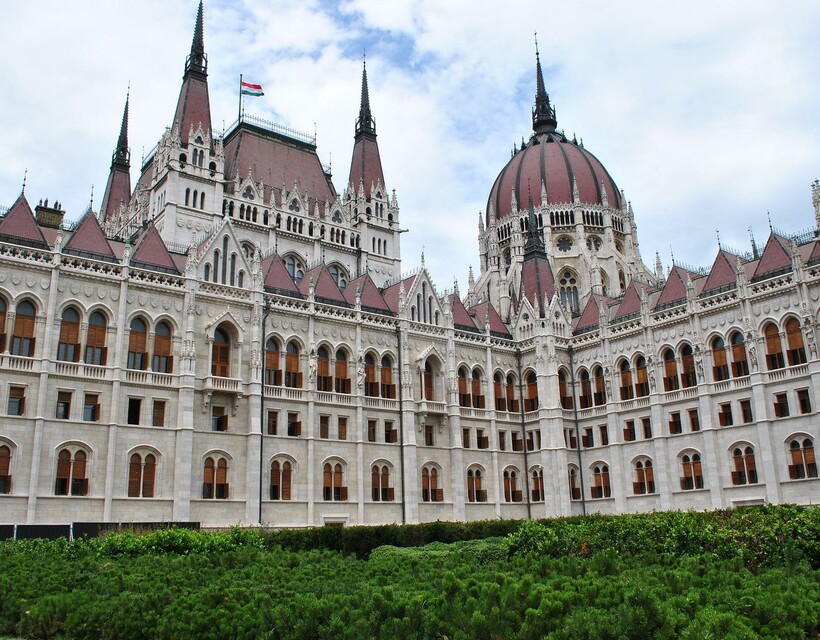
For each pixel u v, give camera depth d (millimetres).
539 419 82438
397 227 100688
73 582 26531
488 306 90312
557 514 78562
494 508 78625
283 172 94625
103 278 59406
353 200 99312
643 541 28172
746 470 67000
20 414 53969
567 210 120375
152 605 22422
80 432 55656
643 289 79562
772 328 67438
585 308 90250
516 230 116812
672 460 73000
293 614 19625
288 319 68875
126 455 57156
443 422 77500
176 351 61938
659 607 17219
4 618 24141
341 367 72000
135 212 90438
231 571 27172
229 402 63531
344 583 23719
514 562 25703
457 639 16938
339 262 92875
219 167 84062
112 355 58688
